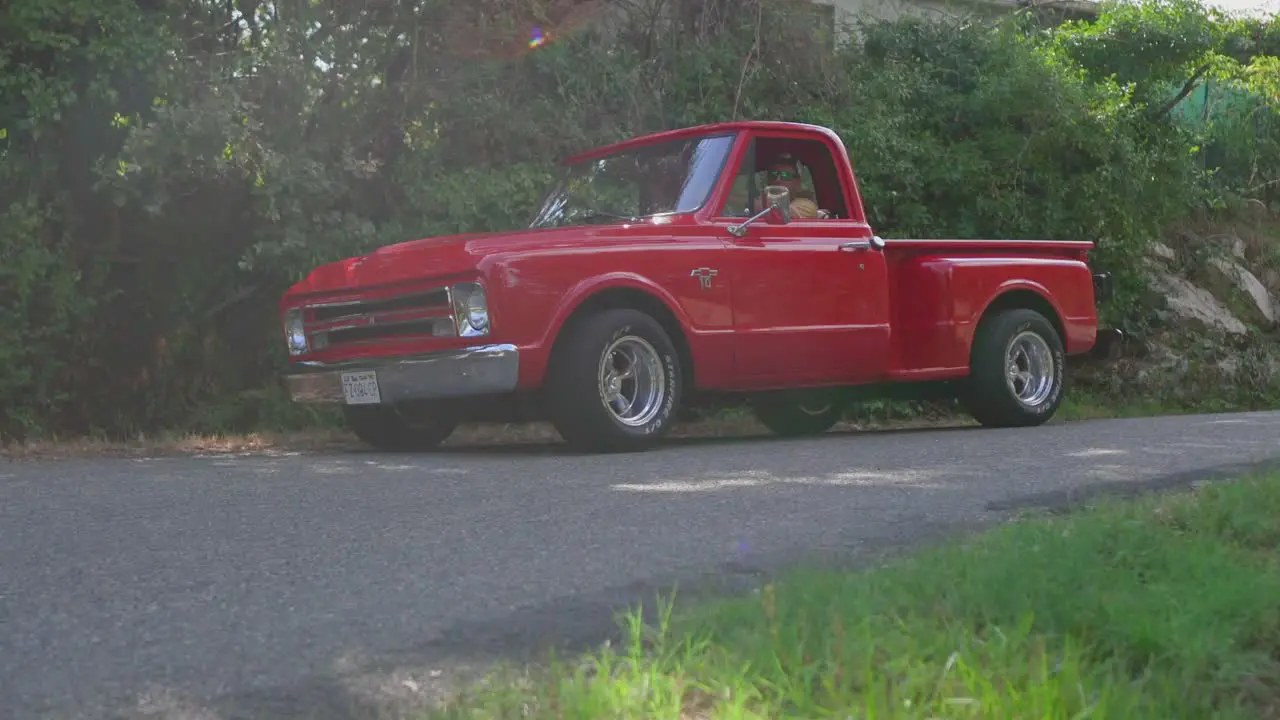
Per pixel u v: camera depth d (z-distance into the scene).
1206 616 2.69
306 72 9.38
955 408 12.47
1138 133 15.27
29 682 2.55
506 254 6.88
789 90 12.04
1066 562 3.05
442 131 10.18
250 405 9.50
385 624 3.01
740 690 2.24
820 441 7.88
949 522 4.40
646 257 7.34
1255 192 19.38
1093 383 14.69
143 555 3.87
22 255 8.51
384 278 7.20
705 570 3.60
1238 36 21.44
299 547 3.98
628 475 5.74
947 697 2.21
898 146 12.27
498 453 7.30
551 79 10.86
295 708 2.40
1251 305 17.06
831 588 2.88
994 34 14.23
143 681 2.56
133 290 9.40
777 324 7.87
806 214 8.23
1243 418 9.09
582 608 3.15
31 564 3.74
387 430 8.05
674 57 11.41
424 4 9.87
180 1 9.22
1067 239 13.76
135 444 8.52
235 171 9.16
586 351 7.00
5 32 8.49
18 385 8.60
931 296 8.67
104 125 9.00
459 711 2.28
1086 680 2.27
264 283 9.70
